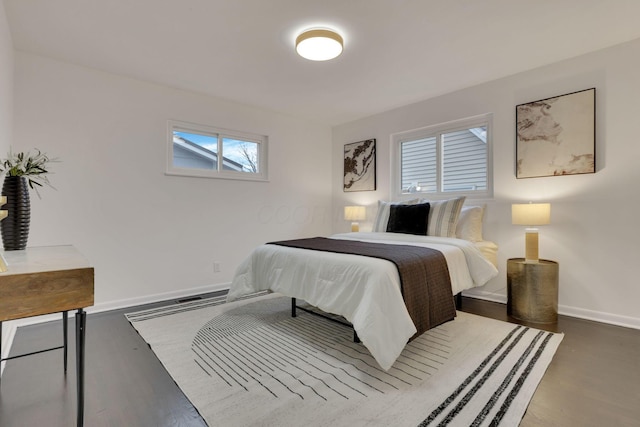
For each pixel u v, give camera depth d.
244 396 1.53
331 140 4.87
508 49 2.53
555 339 2.18
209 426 1.32
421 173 3.87
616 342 2.13
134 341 2.19
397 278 1.88
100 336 2.27
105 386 1.62
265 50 2.52
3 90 2.01
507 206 3.06
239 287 2.71
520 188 2.97
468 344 2.12
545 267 2.51
